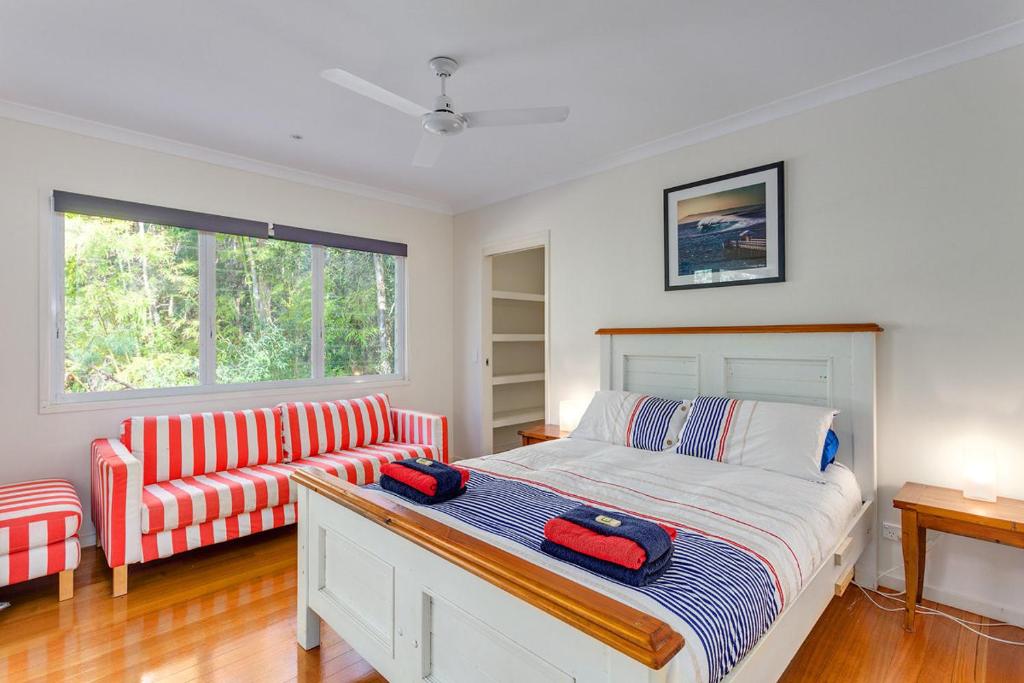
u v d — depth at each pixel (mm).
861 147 2543
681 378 3205
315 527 1974
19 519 2197
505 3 1905
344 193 4125
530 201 4168
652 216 3369
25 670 1854
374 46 2186
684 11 1965
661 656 886
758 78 2494
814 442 2350
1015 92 2150
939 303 2342
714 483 2154
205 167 3416
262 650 2002
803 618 1651
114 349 3127
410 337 4578
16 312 2783
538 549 1484
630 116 2904
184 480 2928
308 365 3986
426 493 1914
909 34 2139
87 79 2463
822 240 2668
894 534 2465
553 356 3982
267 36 2107
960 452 2293
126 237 3164
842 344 2561
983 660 1941
